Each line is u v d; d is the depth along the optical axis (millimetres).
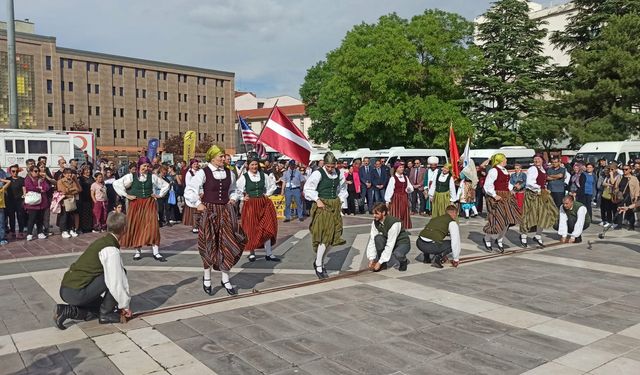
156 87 67250
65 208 11328
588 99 28797
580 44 31953
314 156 25609
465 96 33062
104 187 12453
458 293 6398
